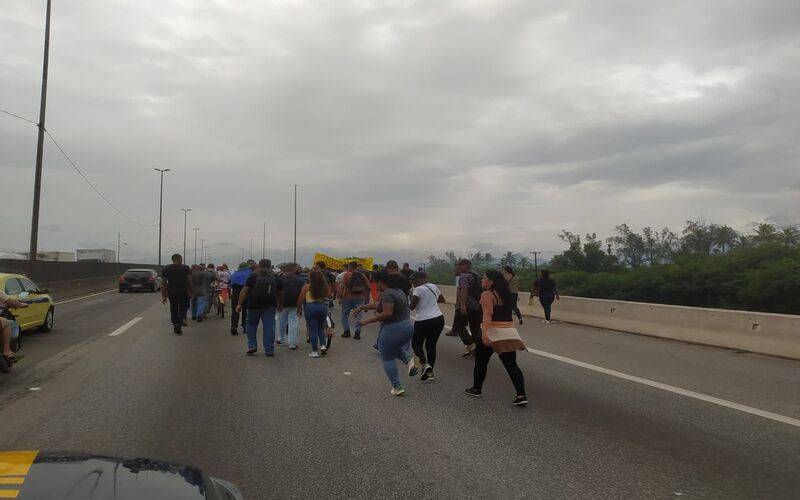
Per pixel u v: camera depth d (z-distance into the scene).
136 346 11.59
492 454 5.06
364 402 6.99
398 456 4.98
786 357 10.53
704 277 39.53
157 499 2.25
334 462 4.82
